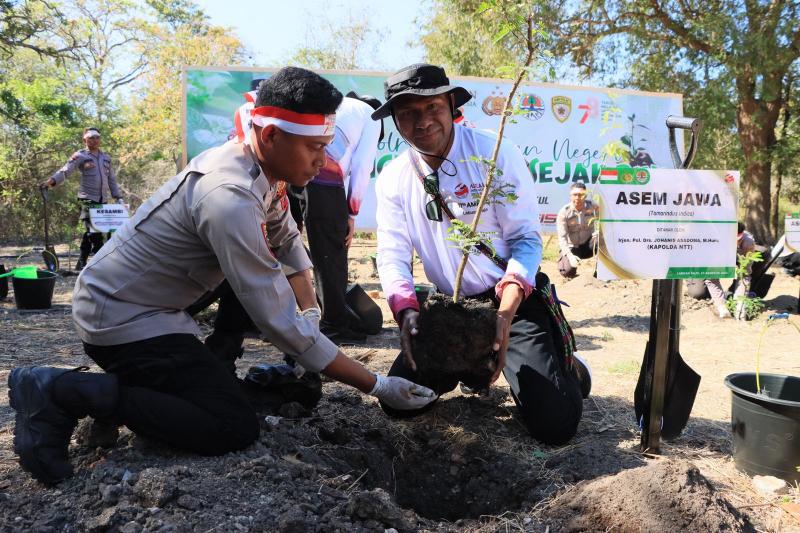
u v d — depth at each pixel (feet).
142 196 86.89
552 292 10.73
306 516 6.95
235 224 7.34
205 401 7.96
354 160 15.94
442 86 9.50
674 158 9.29
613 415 11.52
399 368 10.41
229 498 7.13
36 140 62.23
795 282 30.27
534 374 9.91
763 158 45.91
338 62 86.63
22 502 7.30
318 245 16.12
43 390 7.59
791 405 8.39
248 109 10.37
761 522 7.71
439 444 9.82
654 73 47.47
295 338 7.88
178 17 107.86
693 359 16.51
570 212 29.43
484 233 9.64
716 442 10.37
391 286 10.30
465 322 9.52
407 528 7.01
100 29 92.38
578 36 47.03
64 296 25.43
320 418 9.97
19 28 45.27
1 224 63.46
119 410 7.72
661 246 8.79
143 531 6.48
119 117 87.71
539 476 8.76
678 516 7.14
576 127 33.60
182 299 8.16
